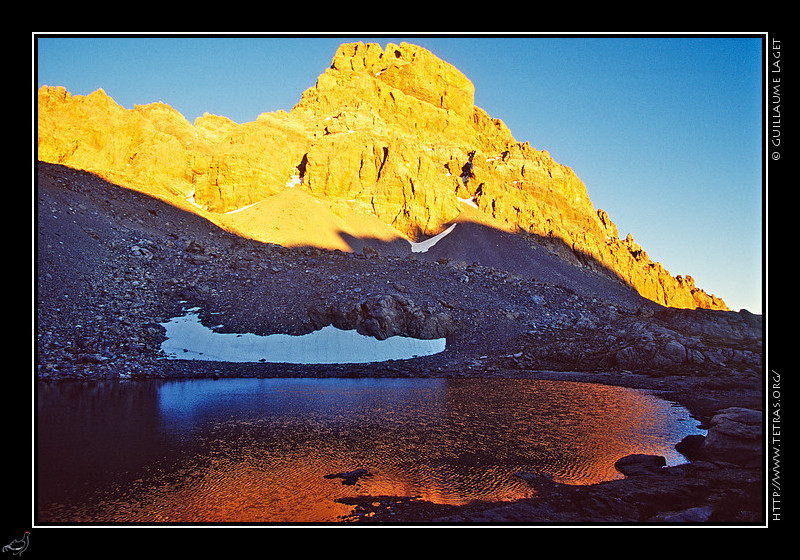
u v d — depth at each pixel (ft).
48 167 332.80
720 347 215.72
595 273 520.42
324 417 118.83
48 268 226.99
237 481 73.97
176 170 450.30
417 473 78.07
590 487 71.10
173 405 131.03
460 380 185.78
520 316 263.70
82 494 67.97
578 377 189.47
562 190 637.30
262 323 228.63
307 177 490.49
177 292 246.27
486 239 479.82
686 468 79.25
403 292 263.08
